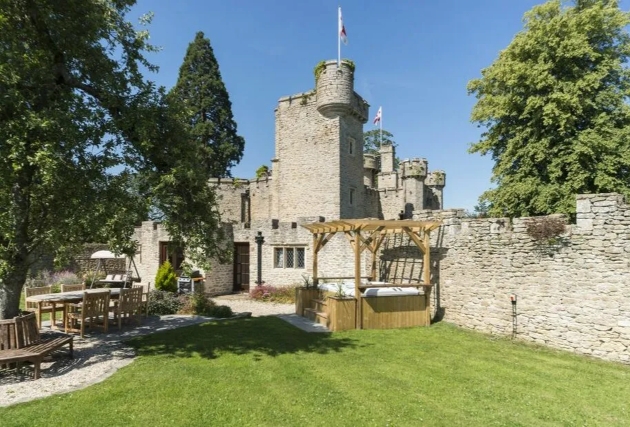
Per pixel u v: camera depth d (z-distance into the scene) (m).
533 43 15.84
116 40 8.34
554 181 15.65
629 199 14.52
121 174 7.88
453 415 5.65
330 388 6.47
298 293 13.81
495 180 18.70
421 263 13.42
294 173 25.77
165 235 20.62
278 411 5.52
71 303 10.23
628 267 8.49
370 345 9.54
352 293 12.44
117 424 4.96
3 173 6.18
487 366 8.06
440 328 11.66
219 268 20.02
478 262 11.52
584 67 15.81
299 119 25.77
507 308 10.68
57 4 7.25
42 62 6.96
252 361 7.73
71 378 6.53
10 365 7.05
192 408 5.48
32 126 6.02
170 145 8.39
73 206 7.05
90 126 7.17
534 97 15.68
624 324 8.48
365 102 26.81
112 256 19.30
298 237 18.84
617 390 6.90
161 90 8.42
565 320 9.45
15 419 4.98
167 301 13.91
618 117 15.68
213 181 28.98
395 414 5.59
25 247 7.73
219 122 33.94
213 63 34.62
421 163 33.62
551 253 9.80
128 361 7.57
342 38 23.58
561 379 7.41
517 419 5.62
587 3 16.58
